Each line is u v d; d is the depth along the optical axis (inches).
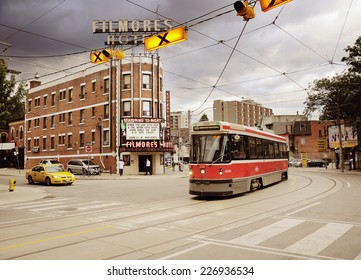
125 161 1465.3
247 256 238.2
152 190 776.9
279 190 681.0
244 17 394.9
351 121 1454.2
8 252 263.0
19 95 759.1
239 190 580.4
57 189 850.8
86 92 1691.7
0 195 702.5
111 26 1557.6
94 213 456.8
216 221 370.3
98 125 1605.6
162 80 1598.2
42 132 1980.8
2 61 744.3
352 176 1151.0
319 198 542.3
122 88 1524.4
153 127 1445.6
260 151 699.4
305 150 2866.6
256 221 363.3
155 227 347.6
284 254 241.4
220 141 558.3
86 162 1471.5
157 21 1555.1
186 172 1640.0
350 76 1440.7
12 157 2314.2
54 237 312.2
